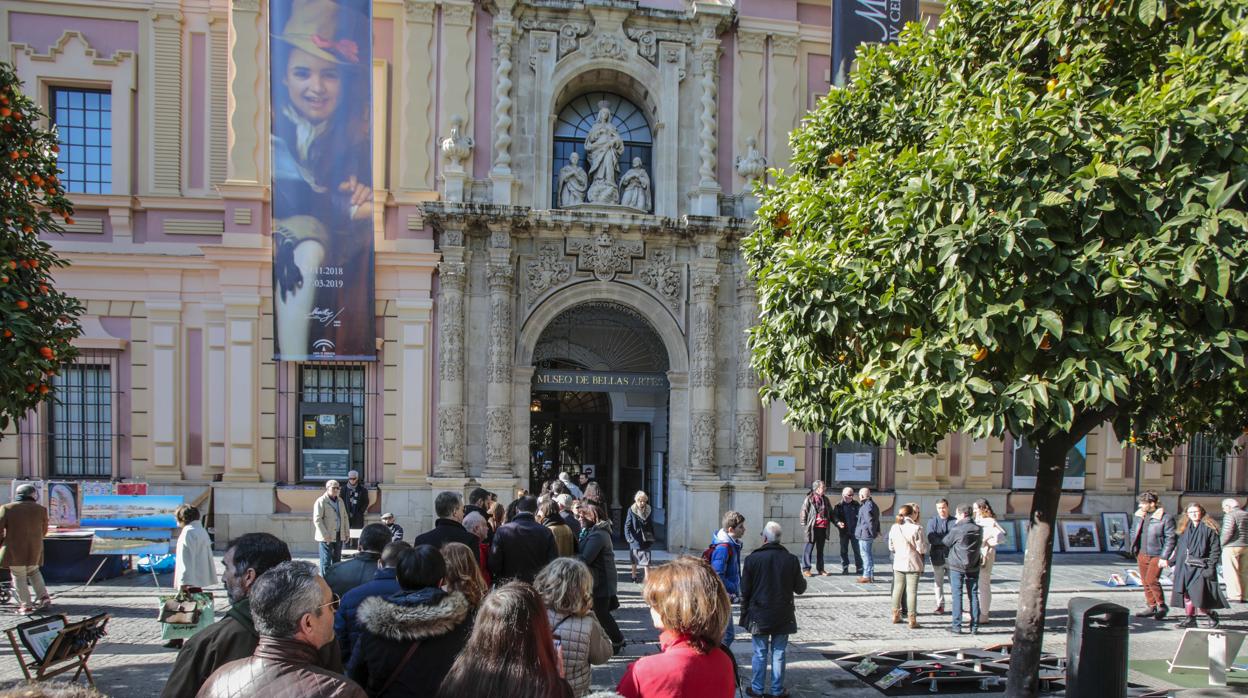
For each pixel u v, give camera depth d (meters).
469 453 16.64
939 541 12.37
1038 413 6.14
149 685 8.00
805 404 8.68
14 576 10.84
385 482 16.45
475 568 5.17
